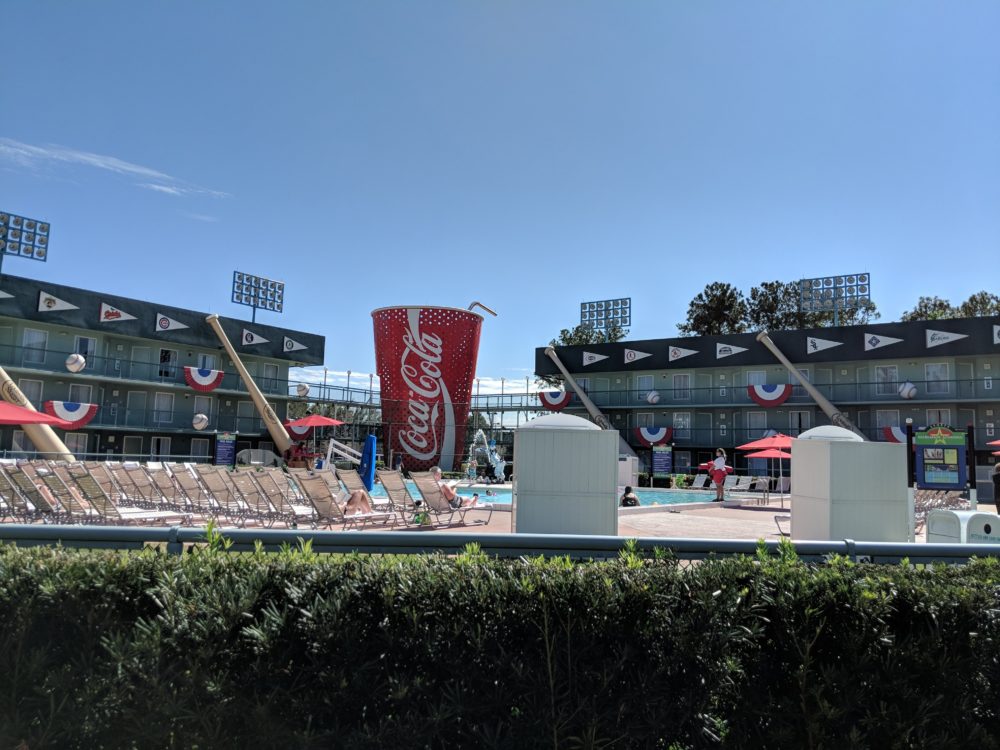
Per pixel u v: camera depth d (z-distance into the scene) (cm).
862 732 272
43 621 278
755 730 273
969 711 277
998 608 284
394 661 265
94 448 3709
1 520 1146
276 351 4675
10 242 4266
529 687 260
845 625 283
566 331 7094
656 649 267
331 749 256
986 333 3784
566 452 957
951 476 2322
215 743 258
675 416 4797
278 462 4241
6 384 2356
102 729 263
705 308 6419
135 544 370
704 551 372
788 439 2464
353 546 379
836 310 5831
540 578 276
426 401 3919
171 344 4153
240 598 271
